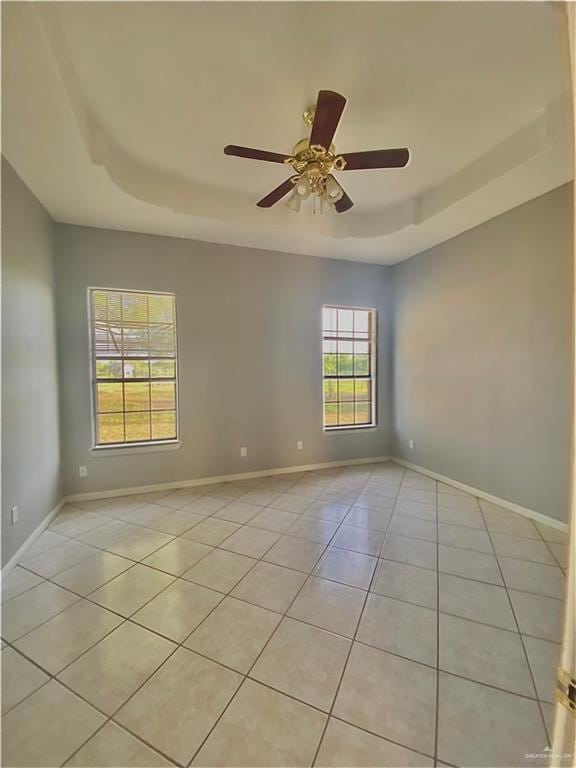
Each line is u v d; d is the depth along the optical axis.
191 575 2.30
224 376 4.21
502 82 2.04
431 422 4.36
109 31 1.69
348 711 1.39
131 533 2.89
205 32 1.71
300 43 1.77
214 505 3.49
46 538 2.81
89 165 2.47
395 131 2.46
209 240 4.00
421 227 3.60
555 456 2.94
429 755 1.24
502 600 2.04
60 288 3.48
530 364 3.12
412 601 2.04
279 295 4.45
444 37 1.75
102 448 3.71
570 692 0.68
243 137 2.52
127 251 3.72
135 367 3.88
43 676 1.55
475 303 3.67
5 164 2.41
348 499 3.64
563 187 2.80
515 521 3.09
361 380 5.09
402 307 4.82
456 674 1.55
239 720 1.36
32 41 1.58
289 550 2.62
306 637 1.77
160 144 2.61
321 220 3.81
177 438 4.04
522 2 1.58
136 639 1.76
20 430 2.57
